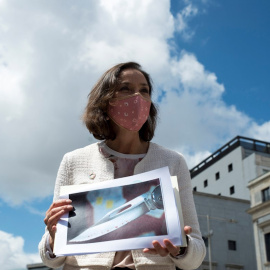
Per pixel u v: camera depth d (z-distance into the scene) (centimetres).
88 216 192
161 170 194
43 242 204
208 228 3566
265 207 3180
